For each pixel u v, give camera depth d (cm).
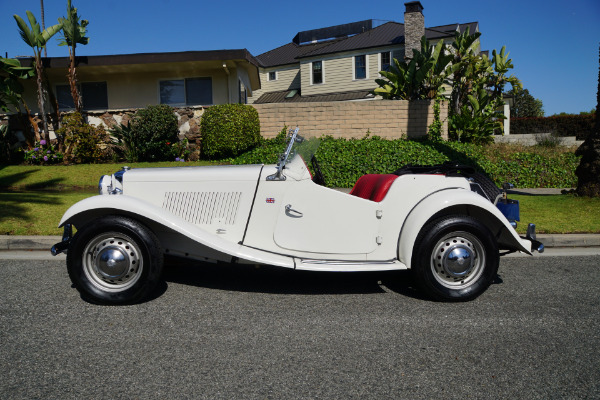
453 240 421
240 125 1208
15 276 494
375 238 429
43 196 867
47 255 586
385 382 281
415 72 1466
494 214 422
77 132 1257
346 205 425
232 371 292
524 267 554
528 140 1634
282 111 1338
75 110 1377
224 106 1220
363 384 278
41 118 1356
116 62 1383
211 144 1219
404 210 430
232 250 405
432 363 307
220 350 321
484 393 270
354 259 430
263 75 3142
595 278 506
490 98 1566
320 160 1152
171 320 374
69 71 1313
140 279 397
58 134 1321
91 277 402
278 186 424
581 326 371
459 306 417
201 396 262
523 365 305
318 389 271
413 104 1359
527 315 395
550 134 1619
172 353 315
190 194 434
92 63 1377
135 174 445
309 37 3778
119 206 394
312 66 2780
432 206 414
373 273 523
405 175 435
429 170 467
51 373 285
